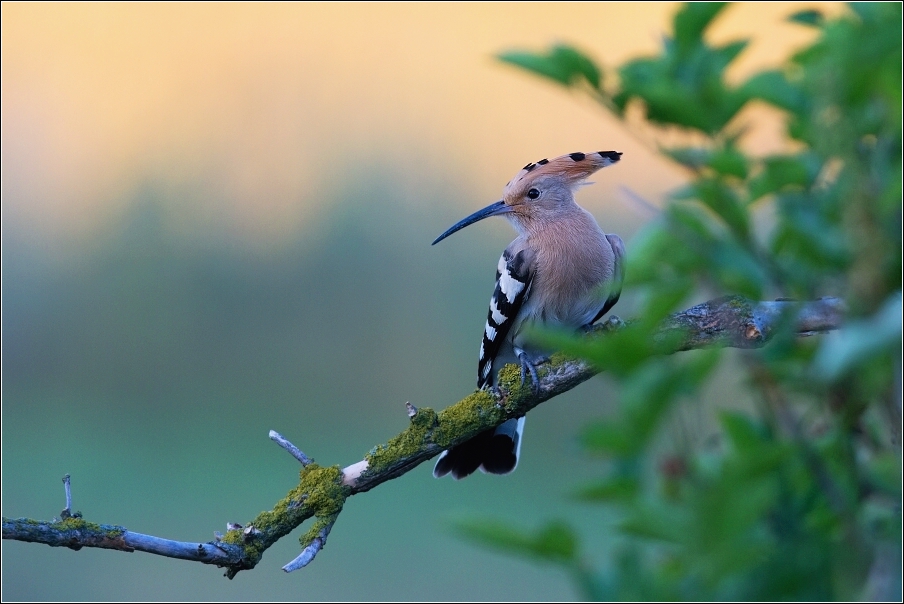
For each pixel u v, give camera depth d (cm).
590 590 374
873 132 364
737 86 398
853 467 389
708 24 404
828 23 366
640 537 394
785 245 404
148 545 576
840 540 395
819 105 357
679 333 350
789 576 384
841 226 374
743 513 338
